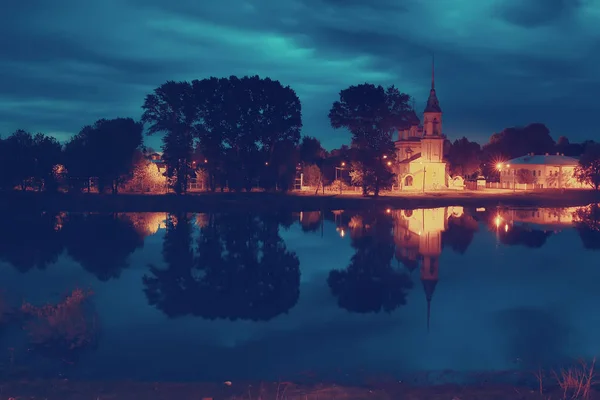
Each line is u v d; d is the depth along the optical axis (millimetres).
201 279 40250
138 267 44562
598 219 81875
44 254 50219
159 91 114562
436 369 20922
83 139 113062
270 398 16969
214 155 118750
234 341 25094
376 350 23641
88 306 31438
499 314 30125
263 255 51156
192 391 17906
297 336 25891
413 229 70188
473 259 48531
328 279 40656
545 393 17266
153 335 25891
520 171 162000
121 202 97750
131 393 17625
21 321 26922
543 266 45156
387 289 36906
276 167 125688
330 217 85750
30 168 102250
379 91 109500
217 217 85500
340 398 17016
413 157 149500
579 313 30141
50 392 17656
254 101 122125
